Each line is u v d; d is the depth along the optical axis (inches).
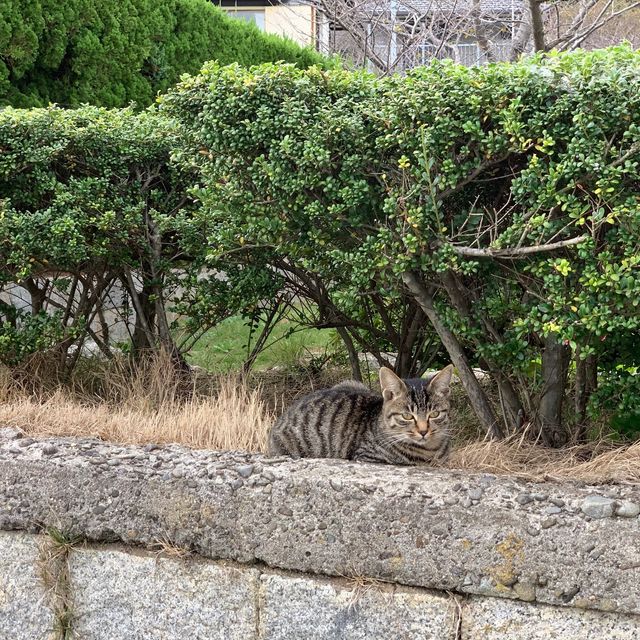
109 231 215.9
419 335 217.8
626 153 140.2
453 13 383.2
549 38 414.6
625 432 172.4
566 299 150.6
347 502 138.9
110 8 306.3
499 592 131.3
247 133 167.3
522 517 130.0
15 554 159.5
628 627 125.9
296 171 165.6
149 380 222.5
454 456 166.9
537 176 146.4
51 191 217.9
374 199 163.6
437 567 134.2
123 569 152.7
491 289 167.8
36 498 157.6
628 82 140.7
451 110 152.9
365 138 159.2
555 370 174.9
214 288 221.6
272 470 146.2
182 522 148.8
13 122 206.8
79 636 156.9
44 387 221.3
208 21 358.9
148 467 153.3
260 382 243.8
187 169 213.2
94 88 307.3
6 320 235.1
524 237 150.1
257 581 144.9
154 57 331.6
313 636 142.3
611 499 129.8
